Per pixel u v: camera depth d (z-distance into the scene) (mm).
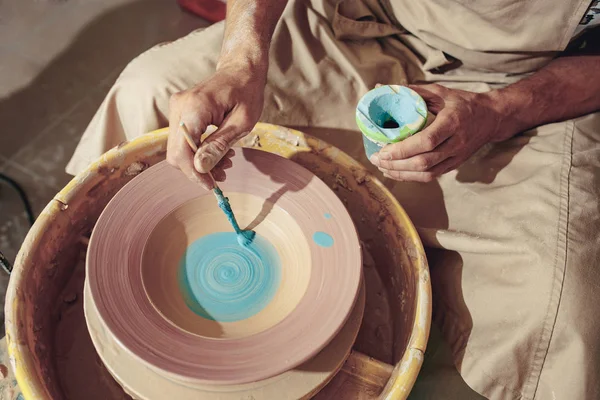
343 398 1197
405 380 1096
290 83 1502
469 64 1537
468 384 1282
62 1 2475
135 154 1353
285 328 1050
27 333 1093
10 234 1830
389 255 1398
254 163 1282
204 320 1135
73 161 1591
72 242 1314
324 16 1557
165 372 961
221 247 1247
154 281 1144
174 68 1428
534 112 1391
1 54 2266
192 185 1244
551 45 1388
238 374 970
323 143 1409
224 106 1131
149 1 2543
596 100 1445
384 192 1358
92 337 1070
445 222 1431
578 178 1252
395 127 1220
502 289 1254
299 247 1208
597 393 1158
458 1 1412
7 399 1290
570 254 1172
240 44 1260
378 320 1390
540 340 1178
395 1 1559
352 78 1534
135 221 1165
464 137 1230
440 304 1417
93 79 2262
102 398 1189
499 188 1353
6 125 2078
